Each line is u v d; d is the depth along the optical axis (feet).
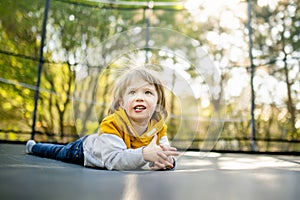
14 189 1.67
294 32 9.61
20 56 10.14
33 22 10.63
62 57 10.68
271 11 10.02
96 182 2.05
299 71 8.89
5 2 10.32
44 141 10.27
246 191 1.80
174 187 1.91
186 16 12.14
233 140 9.75
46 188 1.73
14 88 10.43
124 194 1.62
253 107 9.39
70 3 11.14
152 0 12.71
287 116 9.07
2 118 10.32
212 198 1.57
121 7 12.34
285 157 6.40
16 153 5.45
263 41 10.00
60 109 10.43
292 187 1.99
